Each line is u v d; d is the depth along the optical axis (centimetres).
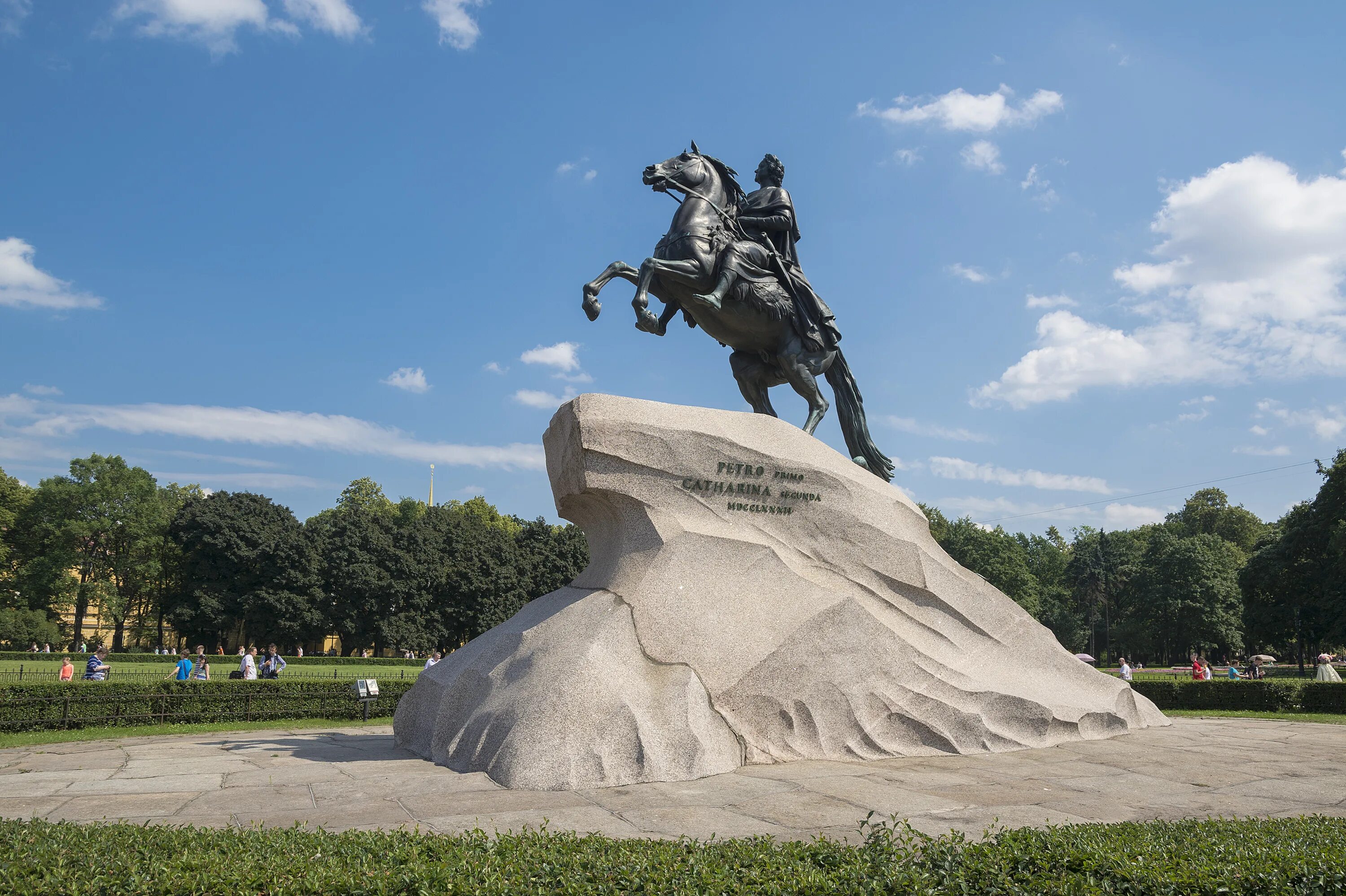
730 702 868
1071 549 7800
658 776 753
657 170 1174
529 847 430
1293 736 1134
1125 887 375
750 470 989
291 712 1602
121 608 5825
